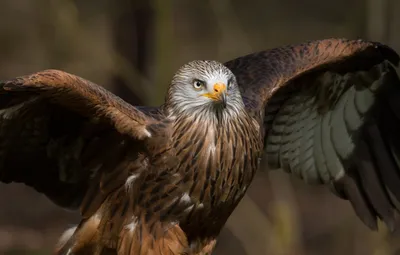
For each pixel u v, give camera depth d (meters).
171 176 12.71
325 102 14.99
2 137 12.76
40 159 13.19
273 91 13.96
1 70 30.30
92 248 13.14
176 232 12.93
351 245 20.06
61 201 13.54
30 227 23.00
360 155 15.21
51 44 20.67
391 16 20.52
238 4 31.05
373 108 15.09
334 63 14.45
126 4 22.50
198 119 12.62
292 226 19.61
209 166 12.68
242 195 13.23
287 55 14.51
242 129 12.84
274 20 30.66
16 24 31.59
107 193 13.02
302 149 15.23
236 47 20.73
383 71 14.83
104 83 23.72
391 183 15.21
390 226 15.19
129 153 12.88
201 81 12.56
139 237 12.88
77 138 13.00
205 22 30.22
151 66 21.77
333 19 30.11
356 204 15.24
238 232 21.64
